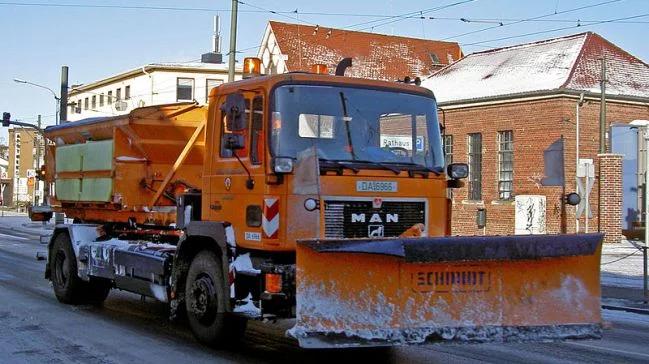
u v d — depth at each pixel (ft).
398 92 26.73
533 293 23.48
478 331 22.74
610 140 87.86
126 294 44.19
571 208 83.61
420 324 22.41
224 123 27.14
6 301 39.78
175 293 29.17
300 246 21.63
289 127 24.73
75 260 37.99
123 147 34.94
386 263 22.34
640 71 95.14
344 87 25.85
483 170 93.40
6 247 81.97
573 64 90.53
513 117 89.86
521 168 88.63
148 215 34.58
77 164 39.24
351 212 24.47
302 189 23.72
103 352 27.32
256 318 24.47
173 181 34.14
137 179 34.65
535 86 88.28
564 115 84.64
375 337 21.98
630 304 44.39
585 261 23.99
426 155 26.61
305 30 149.79
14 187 269.44
